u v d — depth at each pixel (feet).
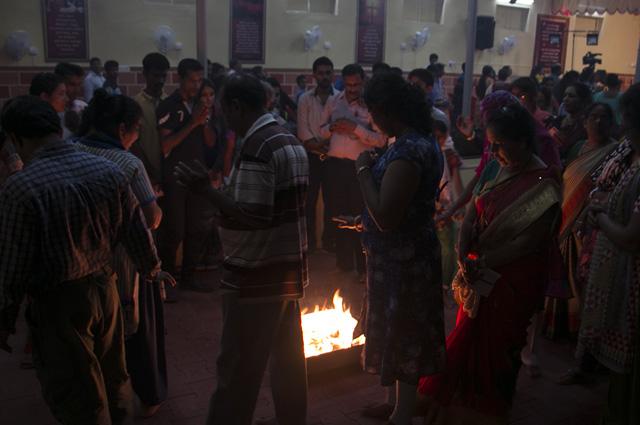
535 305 8.89
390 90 7.98
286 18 36.76
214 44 35.04
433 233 8.45
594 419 9.86
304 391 8.55
